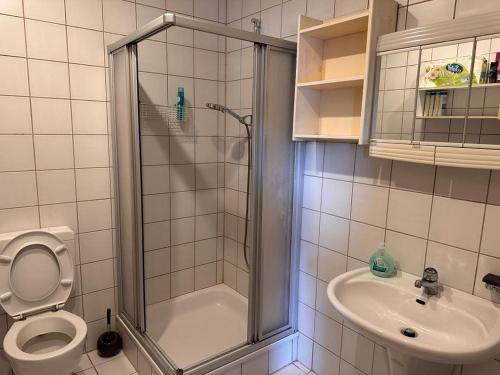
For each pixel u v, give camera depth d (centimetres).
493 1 126
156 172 239
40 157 201
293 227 208
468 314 132
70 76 204
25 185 199
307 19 175
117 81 208
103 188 224
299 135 179
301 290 215
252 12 232
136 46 188
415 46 134
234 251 271
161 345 222
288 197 203
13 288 190
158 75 228
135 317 218
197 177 259
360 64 169
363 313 151
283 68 187
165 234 251
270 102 184
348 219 184
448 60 128
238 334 238
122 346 232
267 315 208
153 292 252
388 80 145
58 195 210
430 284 143
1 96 187
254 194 188
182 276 265
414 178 155
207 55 247
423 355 112
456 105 127
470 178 139
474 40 121
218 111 259
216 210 274
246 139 246
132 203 205
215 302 274
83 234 221
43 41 194
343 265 189
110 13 212
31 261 195
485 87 120
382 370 177
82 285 225
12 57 187
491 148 118
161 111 233
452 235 146
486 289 137
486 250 137
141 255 208
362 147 174
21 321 188
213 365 183
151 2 225
